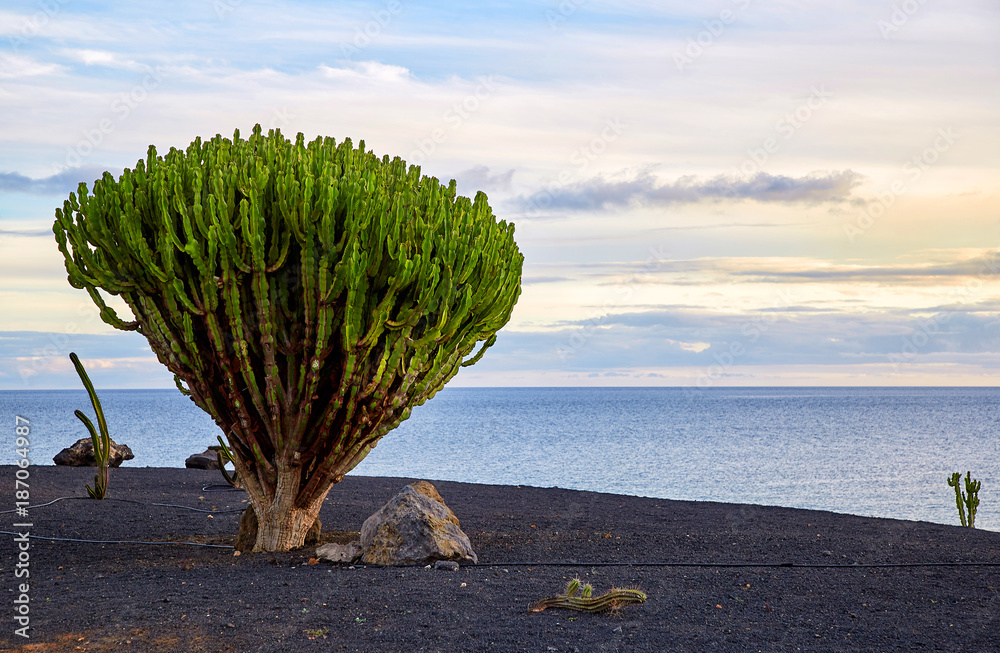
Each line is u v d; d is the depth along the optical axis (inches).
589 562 331.0
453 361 390.6
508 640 213.0
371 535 336.2
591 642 212.1
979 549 364.5
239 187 325.7
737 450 1824.6
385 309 331.3
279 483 358.9
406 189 364.8
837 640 216.7
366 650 203.5
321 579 291.0
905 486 1102.4
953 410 5639.8
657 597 265.7
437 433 2770.7
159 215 327.0
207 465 802.8
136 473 732.0
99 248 344.5
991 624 233.3
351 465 372.5
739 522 474.0
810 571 313.0
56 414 4594.0
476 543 381.4
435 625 226.7
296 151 346.0
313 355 336.5
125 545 375.9
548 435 2566.4
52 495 561.3
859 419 3991.1
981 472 1304.1
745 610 249.0
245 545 370.0
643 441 2203.5
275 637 214.7
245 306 333.4
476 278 368.8
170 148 362.9
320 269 318.3
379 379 346.6
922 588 281.7
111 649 203.6
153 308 339.0
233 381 342.6
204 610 242.4
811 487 1076.5
